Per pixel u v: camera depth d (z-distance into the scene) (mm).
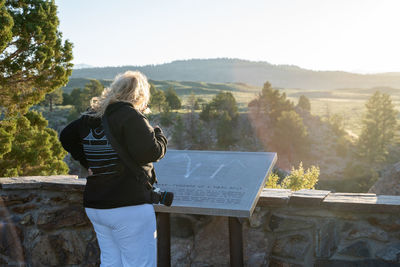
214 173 3092
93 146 2303
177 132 98812
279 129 99438
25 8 15914
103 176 2281
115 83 2363
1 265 3289
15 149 16516
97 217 2352
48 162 18422
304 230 3193
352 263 3061
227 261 3371
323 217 3127
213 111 111625
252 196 2738
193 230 3461
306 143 99062
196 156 3445
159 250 3076
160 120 109312
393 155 108500
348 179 86750
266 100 119688
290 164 96375
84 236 3572
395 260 2930
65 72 17203
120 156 2238
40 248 3629
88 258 3561
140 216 2322
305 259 3188
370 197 3158
